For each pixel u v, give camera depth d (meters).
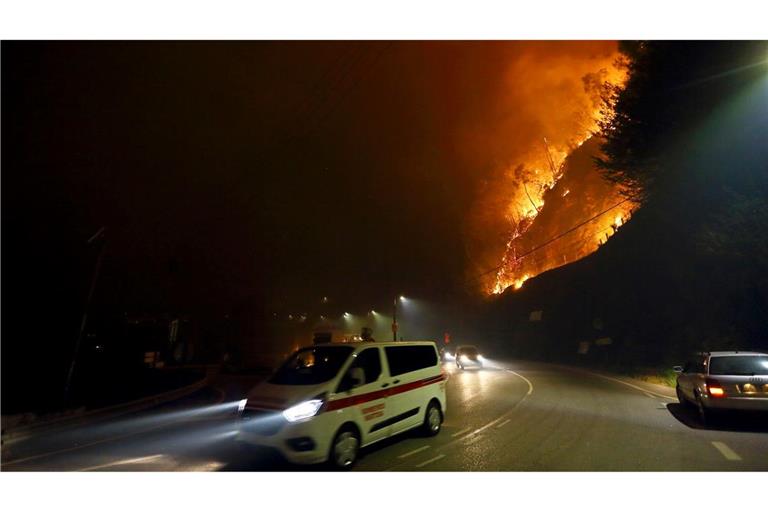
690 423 10.24
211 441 9.39
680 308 27.56
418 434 9.33
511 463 7.17
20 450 9.09
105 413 14.78
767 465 6.93
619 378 22.67
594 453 7.69
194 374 31.44
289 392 7.14
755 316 20.20
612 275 41.78
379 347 8.54
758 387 9.30
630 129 25.22
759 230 18.12
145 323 37.47
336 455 6.92
